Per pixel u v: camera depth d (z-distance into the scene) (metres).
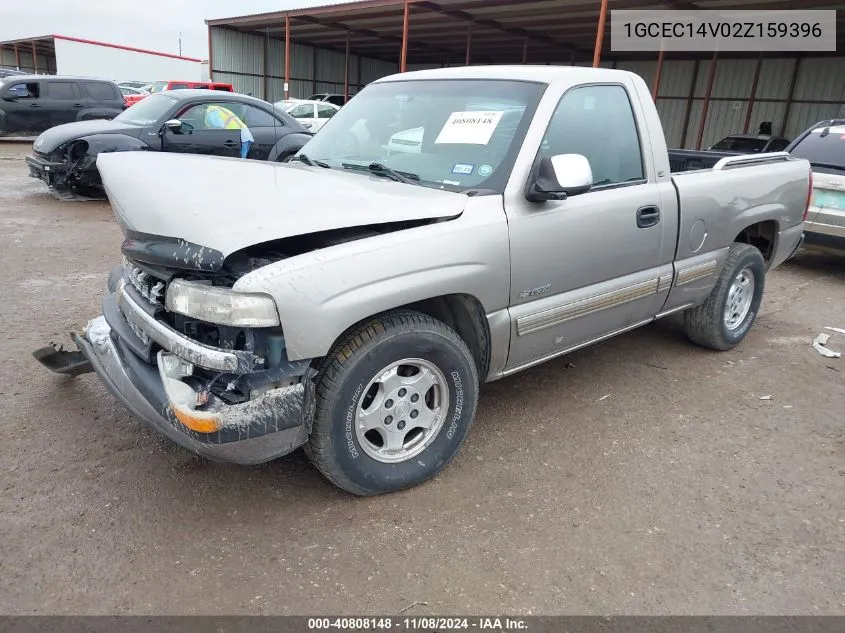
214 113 10.12
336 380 2.61
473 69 3.77
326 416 2.63
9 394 3.74
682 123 27.72
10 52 44.28
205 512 2.79
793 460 3.40
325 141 3.97
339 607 2.31
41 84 15.88
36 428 3.39
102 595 2.32
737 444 3.54
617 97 3.70
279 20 24.70
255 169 3.28
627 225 3.60
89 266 6.51
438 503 2.92
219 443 2.39
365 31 26.42
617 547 2.67
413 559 2.56
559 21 20.86
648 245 3.79
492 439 3.49
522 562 2.56
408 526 2.75
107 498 2.86
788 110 24.92
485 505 2.92
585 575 2.51
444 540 2.67
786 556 2.66
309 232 2.44
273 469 3.13
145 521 2.72
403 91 3.88
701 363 4.66
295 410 2.49
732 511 2.95
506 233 3.00
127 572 2.43
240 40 29.14
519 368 3.38
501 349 3.17
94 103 16.59
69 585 2.36
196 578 2.42
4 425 3.40
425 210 2.78
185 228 2.45
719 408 3.96
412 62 36.56
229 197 2.68
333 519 2.78
